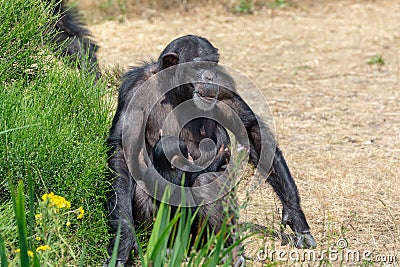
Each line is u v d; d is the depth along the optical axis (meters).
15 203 10.39
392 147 21.97
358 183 18.70
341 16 45.53
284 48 37.34
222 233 10.62
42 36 17.31
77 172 14.09
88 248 13.74
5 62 16.23
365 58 34.88
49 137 14.08
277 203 16.94
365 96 28.27
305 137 23.06
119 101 14.76
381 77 31.25
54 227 11.44
